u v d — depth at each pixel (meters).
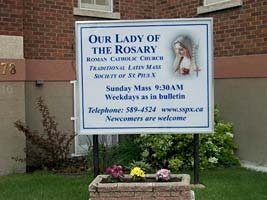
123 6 10.80
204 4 10.34
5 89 9.14
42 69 9.91
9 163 9.20
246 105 9.67
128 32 7.91
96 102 7.96
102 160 9.29
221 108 10.05
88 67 7.95
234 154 9.88
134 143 9.62
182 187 6.57
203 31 7.89
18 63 9.26
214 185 8.12
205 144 9.45
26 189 8.06
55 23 10.03
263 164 9.46
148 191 6.60
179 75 7.91
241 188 7.97
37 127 9.85
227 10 9.92
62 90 10.11
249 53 9.59
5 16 9.12
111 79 7.95
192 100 7.92
